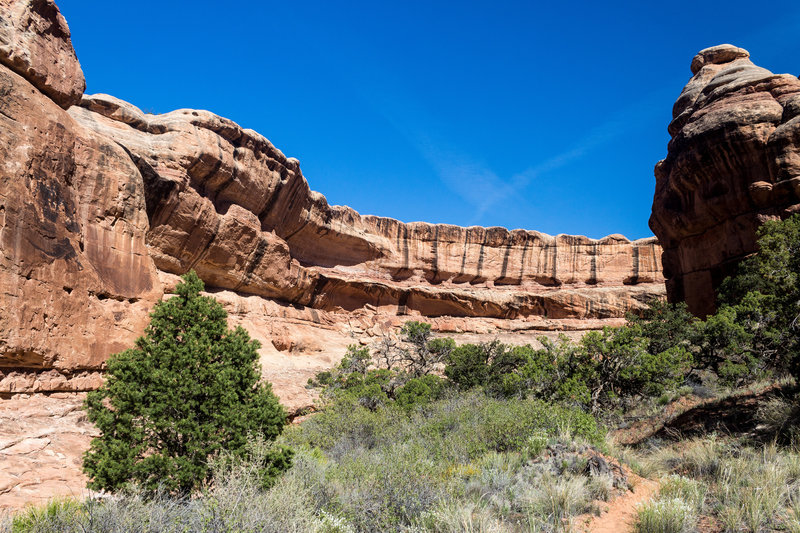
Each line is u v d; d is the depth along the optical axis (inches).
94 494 250.1
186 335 267.1
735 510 215.0
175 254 1202.6
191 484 231.8
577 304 2119.8
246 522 180.7
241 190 1343.5
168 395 243.6
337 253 1914.4
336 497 243.0
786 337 460.4
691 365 668.7
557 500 247.4
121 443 228.2
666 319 936.9
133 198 675.4
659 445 410.9
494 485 281.9
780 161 1052.5
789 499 221.0
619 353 618.8
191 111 1284.4
